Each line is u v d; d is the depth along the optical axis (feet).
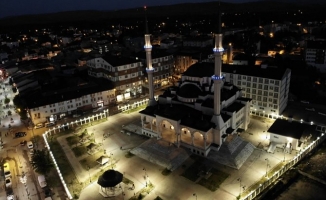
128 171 265.75
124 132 340.80
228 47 652.48
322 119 342.85
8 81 451.12
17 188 247.70
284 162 265.13
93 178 256.93
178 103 318.86
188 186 239.50
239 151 277.03
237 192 228.63
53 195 237.45
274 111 354.13
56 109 379.96
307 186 236.22
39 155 270.26
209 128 273.13
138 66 462.60
